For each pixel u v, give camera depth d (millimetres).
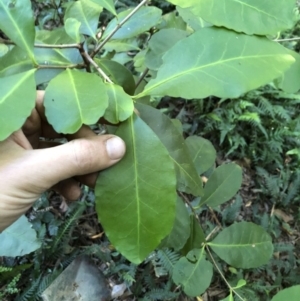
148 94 252
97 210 252
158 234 251
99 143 280
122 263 732
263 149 960
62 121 224
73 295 669
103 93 230
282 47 259
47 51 315
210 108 986
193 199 821
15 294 673
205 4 252
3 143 312
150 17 341
